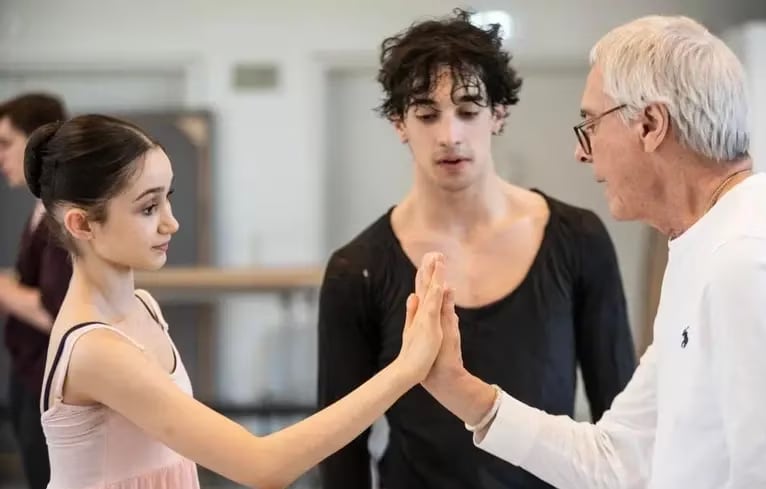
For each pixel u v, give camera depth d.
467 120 1.90
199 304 5.95
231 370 6.02
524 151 6.14
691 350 1.43
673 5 6.03
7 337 3.12
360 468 2.06
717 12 6.05
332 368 2.03
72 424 1.54
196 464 1.73
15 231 5.77
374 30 5.99
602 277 2.05
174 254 5.82
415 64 1.87
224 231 6.03
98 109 6.02
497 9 6.04
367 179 6.17
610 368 2.07
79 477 1.56
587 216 2.07
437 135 1.88
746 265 1.36
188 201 5.84
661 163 1.52
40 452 3.11
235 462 1.50
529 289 1.99
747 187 1.45
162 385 1.52
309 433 1.54
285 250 6.03
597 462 1.78
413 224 2.05
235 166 6.01
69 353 1.53
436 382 1.79
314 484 5.05
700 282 1.43
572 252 2.03
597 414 2.10
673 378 1.49
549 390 1.98
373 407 1.60
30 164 1.62
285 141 6.00
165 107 6.05
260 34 5.98
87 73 6.06
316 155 6.01
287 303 5.72
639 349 5.68
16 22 6.01
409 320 1.76
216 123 5.98
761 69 5.51
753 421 1.33
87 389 1.52
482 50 1.88
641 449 1.76
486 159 1.95
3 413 5.63
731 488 1.36
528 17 6.04
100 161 1.52
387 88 1.96
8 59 6.03
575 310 2.07
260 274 5.28
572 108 6.11
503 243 2.02
